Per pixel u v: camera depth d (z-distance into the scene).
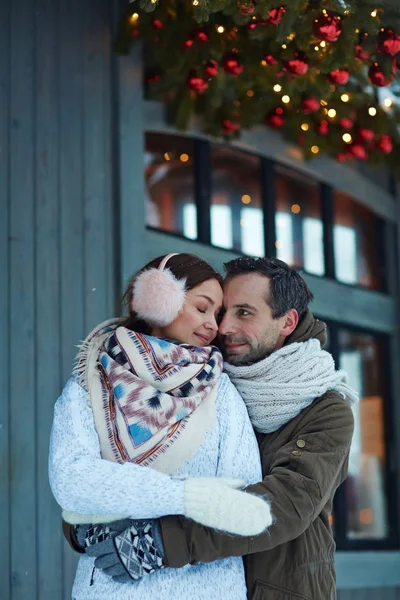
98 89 4.49
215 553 2.04
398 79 3.74
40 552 3.98
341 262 5.68
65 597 4.02
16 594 3.89
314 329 2.61
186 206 4.92
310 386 2.43
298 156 5.39
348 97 4.50
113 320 2.43
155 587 2.06
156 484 2.00
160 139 4.84
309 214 5.51
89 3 4.50
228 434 2.21
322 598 2.31
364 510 5.55
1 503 3.91
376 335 5.84
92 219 4.38
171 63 4.21
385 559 5.46
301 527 2.15
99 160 4.45
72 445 2.11
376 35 3.56
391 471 5.73
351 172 5.70
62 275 4.23
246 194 5.20
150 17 4.02
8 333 4.04
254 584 2.27
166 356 2.23
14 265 4.09
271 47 3.75
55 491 2.08
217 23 3.83
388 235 5.96
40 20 4.32
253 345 2.52
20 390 4.03
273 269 2.56
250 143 5.14
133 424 2.14
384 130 4.67
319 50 3.60
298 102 4.61
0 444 3.94
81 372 2.28
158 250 4.64
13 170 4.14
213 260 4.91
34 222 4.18
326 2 3.33
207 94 4.47
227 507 1.98
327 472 2.26
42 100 4.28
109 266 4.41
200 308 2.37
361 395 5.68
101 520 2.08
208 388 2.22
